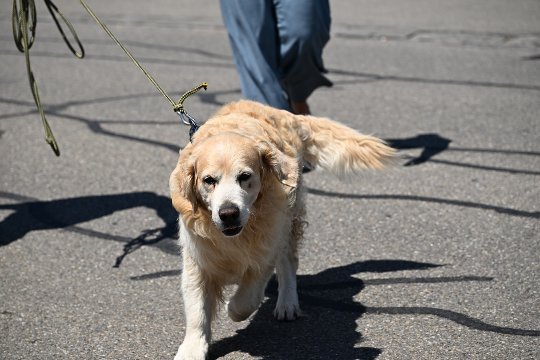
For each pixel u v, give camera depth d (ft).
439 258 23.13
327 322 19.77
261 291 18.83
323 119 22.31
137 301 21.08
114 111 39.09
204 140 17.87
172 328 19.61
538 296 20.49
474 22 59.31
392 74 45.47
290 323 19.83
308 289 21.61
